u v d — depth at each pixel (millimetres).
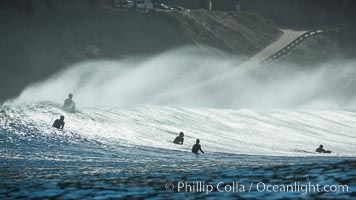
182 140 139625
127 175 98250
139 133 144000
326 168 109500
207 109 186125
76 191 84375
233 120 178625
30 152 114625
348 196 82562
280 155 132875
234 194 83250
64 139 127938
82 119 146250
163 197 81125
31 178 92938
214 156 125688
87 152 119312
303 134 178500
